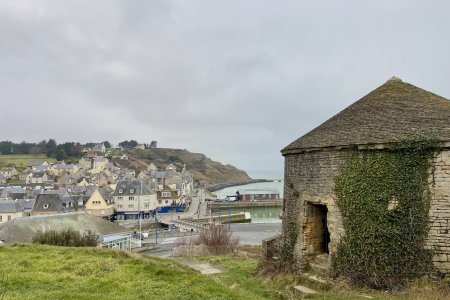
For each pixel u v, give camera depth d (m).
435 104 14.05
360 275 12.35
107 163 164.00
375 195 12.32
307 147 14.60
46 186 110.31
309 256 14.80
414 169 11.78
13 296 9.15
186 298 9.88
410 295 10.88
